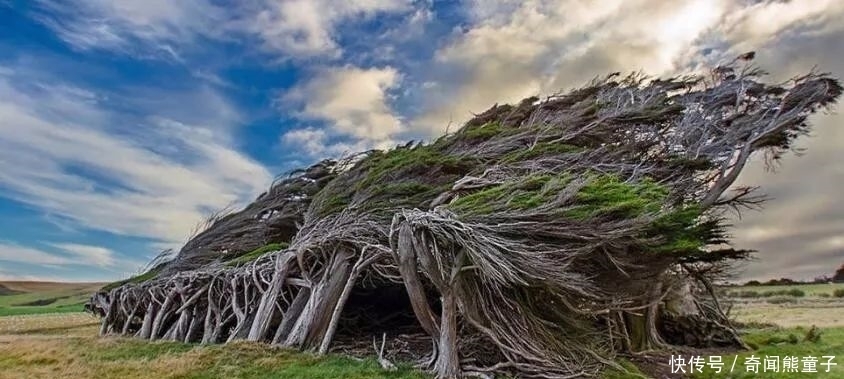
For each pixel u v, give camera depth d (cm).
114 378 891
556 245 871
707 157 1409
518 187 981
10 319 2403
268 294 1195
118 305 1689
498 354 932
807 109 1509
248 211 1728
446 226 833
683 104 1531
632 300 1160
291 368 918
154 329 1418
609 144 1352
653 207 875
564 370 888
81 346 1191
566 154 1202
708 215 1083
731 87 1608
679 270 1395
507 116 1619
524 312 946
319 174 1667
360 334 1285
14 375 932
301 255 1182
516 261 811
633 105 1478
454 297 866
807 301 2645
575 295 948
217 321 1289
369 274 1214
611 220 851
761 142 1488
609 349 1126
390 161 1387
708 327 1459
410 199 1192
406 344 1157
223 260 1588
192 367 933
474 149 1342
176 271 1608
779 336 1531
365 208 1187
